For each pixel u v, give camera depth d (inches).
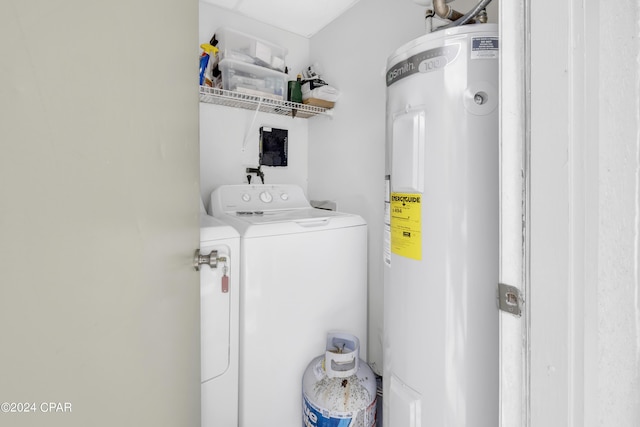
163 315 19.8
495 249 28.5
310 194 88.3
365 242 63.2
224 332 46.9
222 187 66.7
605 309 16.9
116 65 12.2
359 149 72.4
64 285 9.1
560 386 17.4
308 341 54.4
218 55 67.9
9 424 7.1
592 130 16.4
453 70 28.9
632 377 16.3
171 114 21.5
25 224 7.6
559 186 17.1
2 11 6.7
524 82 18.9
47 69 8.2
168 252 21.1
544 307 18.1
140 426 15.3
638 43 15.6
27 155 7.6
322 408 46.6
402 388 34.8
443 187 29.8
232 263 47.5
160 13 18.3
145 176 15.9
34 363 8.0
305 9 74.1
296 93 77.4
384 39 65.4
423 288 31.8
